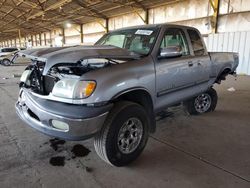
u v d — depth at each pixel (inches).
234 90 257.6
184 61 121.3
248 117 158.1
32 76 100.5
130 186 80.7
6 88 264.8
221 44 412.5
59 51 86.4
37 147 109.4
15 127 135.0
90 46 102.8
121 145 91.4
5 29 1316.4
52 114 79.8
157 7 534.0
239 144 114.8
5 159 97.7
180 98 124.6
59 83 83.8
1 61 599.5
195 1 449.1
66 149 108.0
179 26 125.8
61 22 892.6
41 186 79.7
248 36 373.4
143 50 108.9
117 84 84.7
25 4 691.4
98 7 617.3
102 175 87.0
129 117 90.4
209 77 148.4
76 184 81.3
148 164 95.6
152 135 125.7
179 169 91.7
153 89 102.1
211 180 84.4
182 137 123.5
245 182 83.2
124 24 644.1
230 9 396.8
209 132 130.6
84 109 78.0
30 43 1416.1
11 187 78.8
